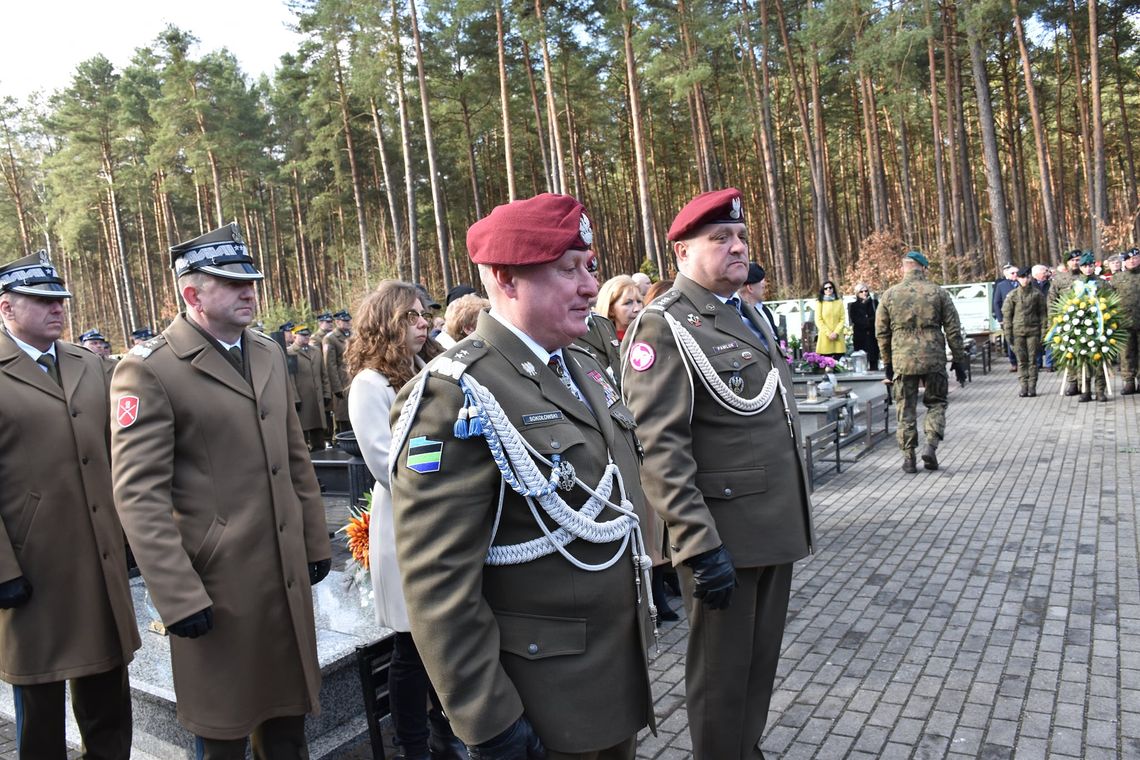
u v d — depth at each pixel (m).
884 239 27.92
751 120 33.50
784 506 3.12
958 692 3.92
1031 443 9.59
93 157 45.53
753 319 3.39
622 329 5.41
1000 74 37.12
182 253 3.07
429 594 1.90
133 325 46.69
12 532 3.38
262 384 3.19
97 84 45.19
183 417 2.96
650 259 27.86
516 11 29.12
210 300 3.06
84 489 3.51
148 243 57.53
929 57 29.73
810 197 50.91
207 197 47.12
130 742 3.62
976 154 42.91
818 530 6.75
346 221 48.84
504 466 1.93
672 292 3.24
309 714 3.44
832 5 27.91
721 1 28.48
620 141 48.28
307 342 12.99
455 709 1.86
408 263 37.97
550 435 2.01
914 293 8.37
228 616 2.96
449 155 45.25
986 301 21.17
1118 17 31.20
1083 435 9.77
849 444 10.27
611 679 2.05
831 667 4.27
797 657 4.42
